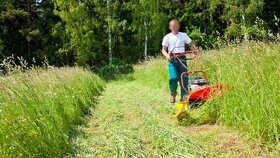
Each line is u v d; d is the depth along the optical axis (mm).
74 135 5684
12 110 4926
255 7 28047
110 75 24281
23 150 4199
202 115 5902
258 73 5180
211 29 34500
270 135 4504
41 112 5305
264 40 6957
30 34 28578
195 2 34969
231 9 29281
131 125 5957
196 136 5098
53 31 29484
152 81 13125
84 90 9906
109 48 28719
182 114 5957
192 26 33344
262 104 4676
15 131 4379
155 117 6438
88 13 28531
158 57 19734
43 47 30594
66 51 28062
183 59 6785
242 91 5281
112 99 9570
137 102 8414
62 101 6887
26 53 31297
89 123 6758
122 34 32094
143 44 31078
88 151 4867
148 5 29125
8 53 30344
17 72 6402
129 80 19609
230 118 5332
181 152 4500
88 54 27578
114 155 4625
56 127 5160
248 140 4688
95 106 8828
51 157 4527
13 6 30453
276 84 4844
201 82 6266
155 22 29422
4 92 5426
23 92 5648
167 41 6871
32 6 32031
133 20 29891
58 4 27328
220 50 7777
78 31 27453
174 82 6867
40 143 4516
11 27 30844
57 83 8273
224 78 6223
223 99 5609
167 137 4977
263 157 4168
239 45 7785
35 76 7680
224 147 4578
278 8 32656
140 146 4816
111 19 28188
